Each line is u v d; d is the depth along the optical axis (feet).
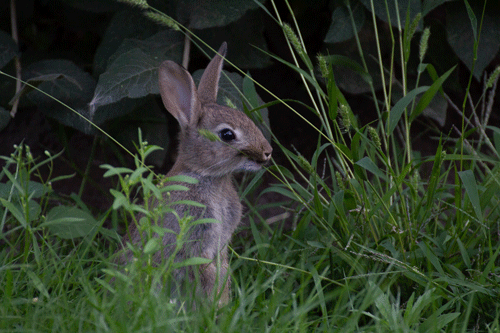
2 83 28.89
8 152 35.60
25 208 17.15
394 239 20.74
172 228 19.94
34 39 36.29
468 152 25.25
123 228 28.99
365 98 37.19
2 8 33.42
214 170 21.13
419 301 16.52
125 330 12.92
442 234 21.13
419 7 25.91
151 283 15.34
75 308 15.66
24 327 14.10
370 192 22.45
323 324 16.33
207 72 23.98
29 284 16.83
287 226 30.55
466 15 28.55
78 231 20.18
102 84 24.32
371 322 17.84
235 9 25.59
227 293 19.97
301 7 34.37
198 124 21.61
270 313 15.47
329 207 22.08
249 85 23.70
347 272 20.88
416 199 21.21
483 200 20.61
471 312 18.07
